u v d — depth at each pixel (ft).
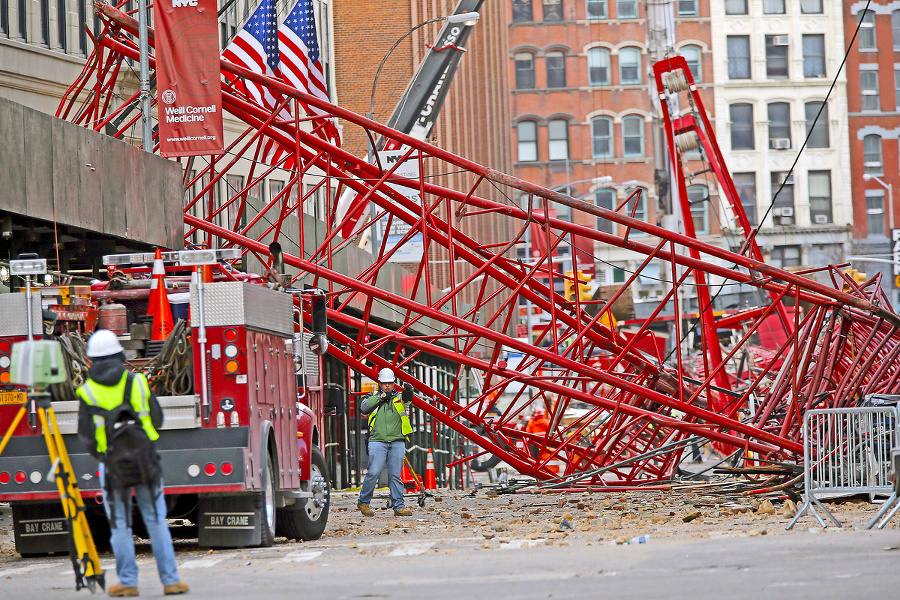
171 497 95.04
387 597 60.59
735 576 64.44
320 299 118.01
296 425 104.63
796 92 641.81
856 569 65.72
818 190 639.35
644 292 617.62
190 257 92.63
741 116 640.17
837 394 163.73
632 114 648.79
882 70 643.04
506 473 264.11
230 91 171.32
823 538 85.30
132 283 99.71
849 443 99.96
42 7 203.00
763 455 160.76
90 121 185.06
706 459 342.64
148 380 92.32
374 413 140.05
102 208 137.80
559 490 161.48
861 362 186.29
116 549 64.13
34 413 90.58
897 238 634.02
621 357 160.45
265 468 94.79
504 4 623.36
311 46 209.15
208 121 153.07
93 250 151.64
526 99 649.61
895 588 57.72
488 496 172.45
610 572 68.64
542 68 650.43
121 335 97.25
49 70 201.57
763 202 636.48
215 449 90.07
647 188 642.63
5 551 103.81
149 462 63.82
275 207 224.53
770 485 151.53
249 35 204.23
